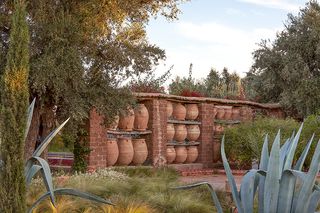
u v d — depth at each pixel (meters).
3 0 12.70
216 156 20.45
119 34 14.25
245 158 19.09
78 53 12.42
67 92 12.48
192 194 10.62
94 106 13.49
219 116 20.95
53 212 7.61
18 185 4.82
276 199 5.10
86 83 13.52
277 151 5.09
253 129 19.12
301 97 24.59
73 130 13.24
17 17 4.85
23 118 4.83
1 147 4.80
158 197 9.89
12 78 4.78
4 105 4.78
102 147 15.55
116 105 13.82
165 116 18.20
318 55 25.97
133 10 14.40
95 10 13.23
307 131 17.56
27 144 12.99
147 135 17.81
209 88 27.91
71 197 8.91
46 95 12.80
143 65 14.03
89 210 8.31
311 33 26.00
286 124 18.88
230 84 28.02
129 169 14.66
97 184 10.43
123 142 16.83
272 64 27.00
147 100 17.91
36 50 12.04
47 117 13.76
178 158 19.03
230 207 9.62
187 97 19.11
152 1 15.16
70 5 13.14
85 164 15.03
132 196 9.65
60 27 12.25
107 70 13.88
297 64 25.73
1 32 12.41
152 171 14.78
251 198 5.27
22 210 4.84
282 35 27.28
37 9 12.26
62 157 17.03
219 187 12.11
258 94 27.92
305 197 5.00
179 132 19.05
